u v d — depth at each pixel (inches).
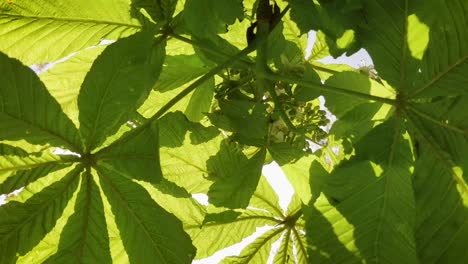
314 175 24.8
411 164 23.2
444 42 22.2
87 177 19.8
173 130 22.7
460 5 21.6
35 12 21.6
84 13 22.0
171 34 22.5
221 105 24.5
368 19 22.8
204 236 27.3
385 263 22.8
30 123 18.7
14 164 19.1
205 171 26.5
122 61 18.9
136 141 20.0
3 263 18.6
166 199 26.6
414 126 23.2
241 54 22.2
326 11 22.3
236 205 23.6
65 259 19.2
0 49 22.1
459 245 23.0
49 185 19.6
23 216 19.1
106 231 19.7
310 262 22.9
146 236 20.0
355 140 25.2
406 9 22.5
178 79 24.5
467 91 22.1
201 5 20.9
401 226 23.0
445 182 23.0
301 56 28.0
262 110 24.4
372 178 23.3
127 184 20.1
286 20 28.8
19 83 18.3
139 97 19.2
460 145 22.7
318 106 26.8
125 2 22.3
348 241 23.0
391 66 23.1
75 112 25.9
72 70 25.4
